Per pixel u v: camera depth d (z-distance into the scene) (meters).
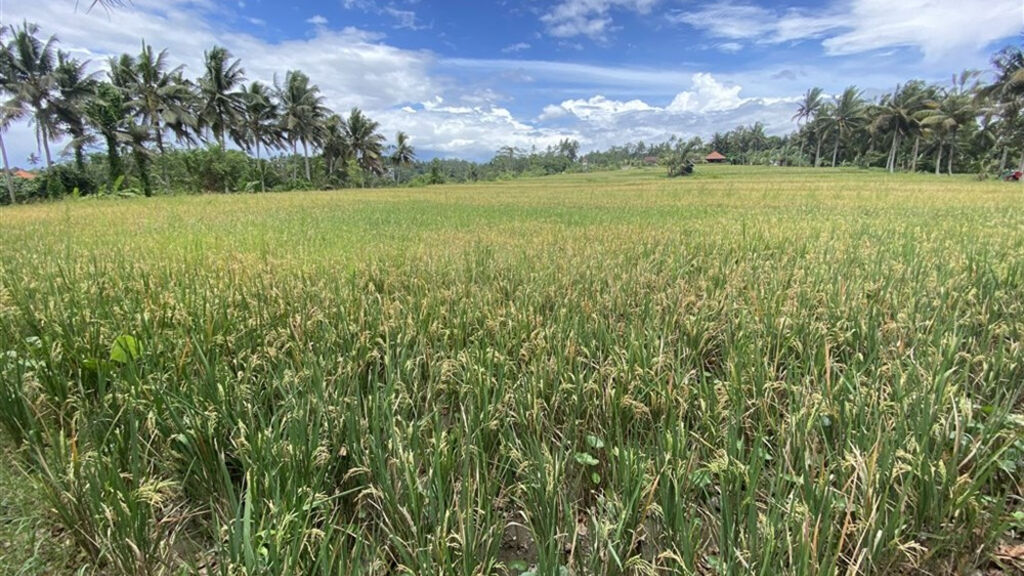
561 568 1.60
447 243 7.39
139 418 2.26
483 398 2.34
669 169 62.53
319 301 3.85
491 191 34.12
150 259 5.82
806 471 1.72
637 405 2.27
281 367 2.67
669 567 1.65
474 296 4.04
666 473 1.77
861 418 2.08
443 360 2.78
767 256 5.77
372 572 1.56
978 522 1.75
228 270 4.86
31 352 2.81
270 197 27.02
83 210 16.86
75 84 31.39
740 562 1.55
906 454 1.80
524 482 1.92
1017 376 2.64
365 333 3.02
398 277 4.84
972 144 56.72
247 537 1.44
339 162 58.53
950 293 3.66
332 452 2.00
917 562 1.63
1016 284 4.04
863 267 4.85
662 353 2.75
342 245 7.08
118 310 3.53
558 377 2.57
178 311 3.54
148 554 1.68
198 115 39.28
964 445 1.97
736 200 17.59
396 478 1.88
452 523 1.68
